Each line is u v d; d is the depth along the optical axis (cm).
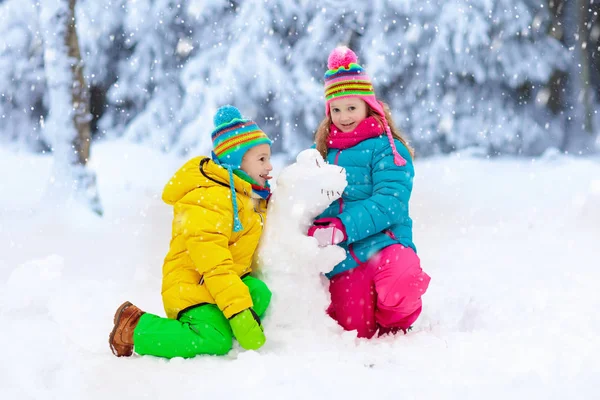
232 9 1338
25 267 413
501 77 1525
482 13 1441
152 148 1375
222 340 287
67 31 901
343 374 252
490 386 238
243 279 301
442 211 942
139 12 1338
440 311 405
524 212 916
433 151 1527
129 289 470
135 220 858
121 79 1438
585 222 794
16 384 253
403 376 252
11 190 1117
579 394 229
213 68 1259
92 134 1611
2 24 1374
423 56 1436
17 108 1611
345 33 1354
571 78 1638
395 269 325
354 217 327
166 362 279
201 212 292
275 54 1273
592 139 1620
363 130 355
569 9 1650
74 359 281
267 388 239
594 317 340
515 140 1554
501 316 350
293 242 306
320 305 311
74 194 862
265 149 317
